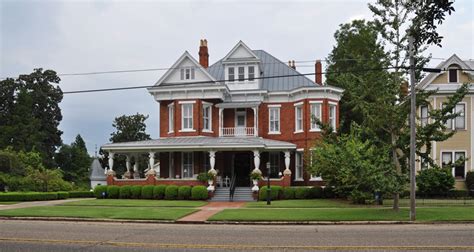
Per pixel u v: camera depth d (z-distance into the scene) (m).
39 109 75.69
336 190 32.03
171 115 41.28
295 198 34.62
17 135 69.56
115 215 23.33
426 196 35.41
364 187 28.66
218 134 40.84
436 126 22.67
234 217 21.88
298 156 39.97
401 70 23.58
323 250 12.37
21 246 13.35
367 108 23.83
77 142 89.56
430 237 15.04
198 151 38.53
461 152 38.78
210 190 34.81
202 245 13.38
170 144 36.94
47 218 22.70
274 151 38.56
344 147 25.48
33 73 76.94
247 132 40.59
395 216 21.89
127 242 14.12
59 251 12.48
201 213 24.66
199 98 40.28
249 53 41.41
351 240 14.35
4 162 47.66
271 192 34.12
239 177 40.66
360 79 23.95
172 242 14.07
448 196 35.53
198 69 40.62
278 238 14.95
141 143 38.25
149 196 35.72
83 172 77.12
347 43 50.88
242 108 41.59
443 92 38.81
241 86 41.50
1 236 15.67
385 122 23.61
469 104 38.91
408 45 22.69
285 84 42.47
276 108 41.38
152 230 17.81
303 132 39.50
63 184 49.09
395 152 23.94
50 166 72.75
